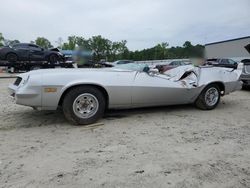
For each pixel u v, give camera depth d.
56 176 2.70
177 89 5.22
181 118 5.11
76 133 4.12
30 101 4.18
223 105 6.54
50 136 3.98
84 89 4.42
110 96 4.62
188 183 2.58
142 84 4.84
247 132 4.22
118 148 3.48
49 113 5.37
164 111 5.68
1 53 16.77
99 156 3.22
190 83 5.44
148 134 4.09
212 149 3.46
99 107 4.58
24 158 3.15
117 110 5.67
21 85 4.28
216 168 2.90
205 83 5.61
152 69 5.23
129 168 2.89
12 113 5.41
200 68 5.80
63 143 3.68
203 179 2.66
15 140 3.80
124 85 4.68
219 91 5.96
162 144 3.64
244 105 6.57
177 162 3.05
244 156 3.24
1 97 7.61
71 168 2.89
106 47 55.34
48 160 3.10
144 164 2.99
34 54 17.75
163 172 2.80
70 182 2.59
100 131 4.23
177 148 3.49
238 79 6.25
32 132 4.18
